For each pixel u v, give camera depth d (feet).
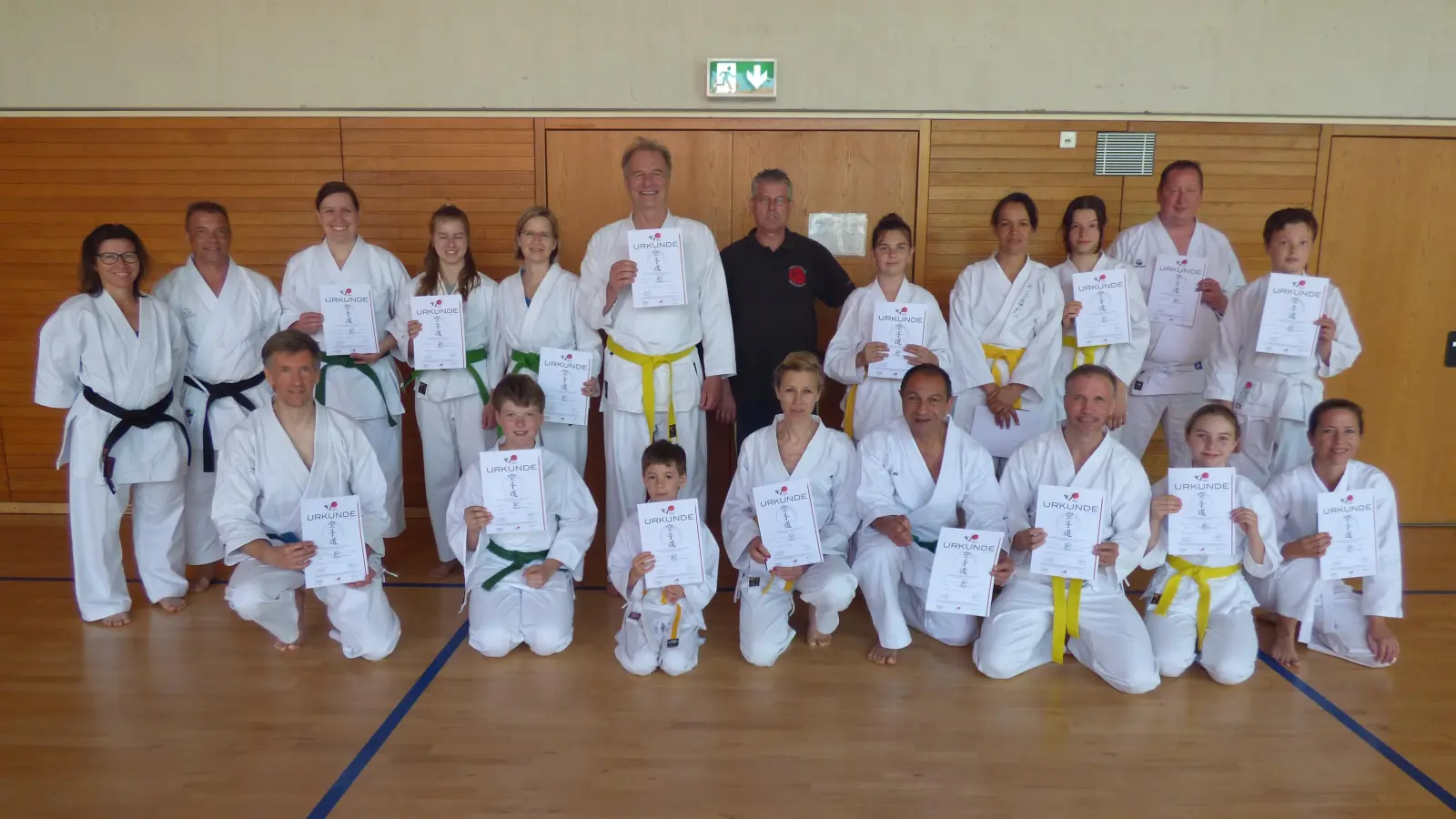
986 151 16.02
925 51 15.78
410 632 12.12
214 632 12.10
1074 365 13.64
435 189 16.20
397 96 15.96
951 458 11.44
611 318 13.07
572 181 16.12
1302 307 12.51
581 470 13.97
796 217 16.22
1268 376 13.00
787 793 8.48
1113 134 15.92
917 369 11.02
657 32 15.72
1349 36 15.76
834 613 11.34
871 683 10.72
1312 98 15.93
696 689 10.56
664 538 10.64
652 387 12.96
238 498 10.82
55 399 11.80
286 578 11.04
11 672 10.85
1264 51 15.79
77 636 11.89
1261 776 8.79
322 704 10.11
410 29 15.79
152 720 9.75
